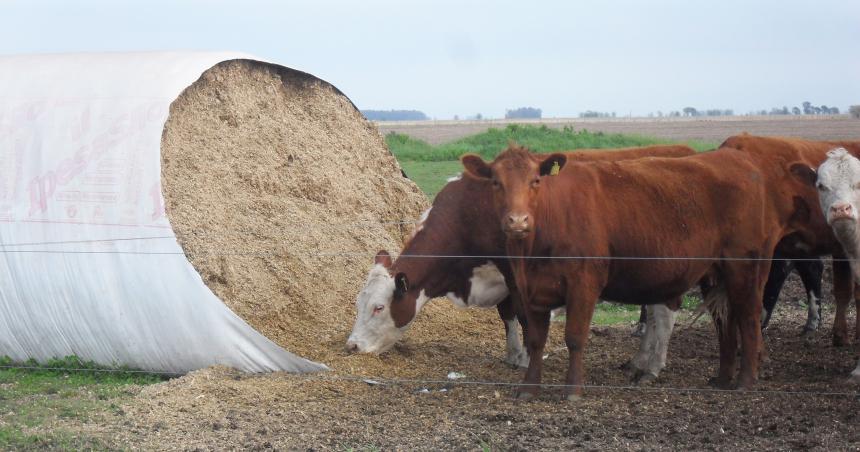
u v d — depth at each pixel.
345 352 10.33
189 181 11.01
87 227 10.16
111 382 9.77
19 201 10.57
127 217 10.02
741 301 9.23
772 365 10.52
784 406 8.49
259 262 10.84
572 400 8.75
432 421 8.03
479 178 8.73
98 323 10.03
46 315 10.27
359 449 7.26
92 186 10.29
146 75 11.01
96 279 10.00
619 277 8.98
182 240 10.35
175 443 7.54
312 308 10.95
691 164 9.17
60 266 10.18
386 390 9.23
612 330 12.64
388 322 10.37
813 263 12.19
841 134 72.25
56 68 11.60
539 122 137.38
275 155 12.05
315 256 11.39
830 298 14.55
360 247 12.00
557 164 8.38
